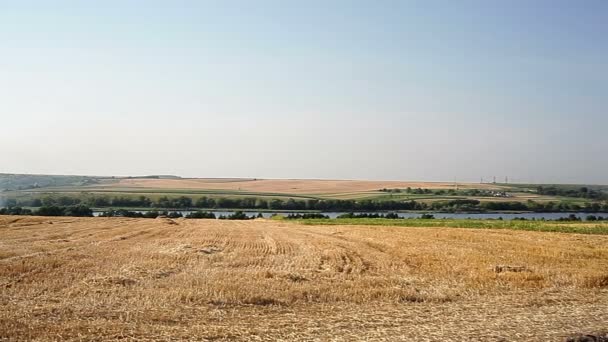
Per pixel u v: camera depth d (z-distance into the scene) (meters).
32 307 17.14
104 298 18.77
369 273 26.97
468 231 56.19
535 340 14.36
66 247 35.50
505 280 24.38
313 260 31.94
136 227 60.94
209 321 16.08
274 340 14.02
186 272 25.52
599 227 60.28
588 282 23.97
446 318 16.91
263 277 24.06
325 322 16.12
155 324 15.45
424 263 30.22
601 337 14.87
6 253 30.22
